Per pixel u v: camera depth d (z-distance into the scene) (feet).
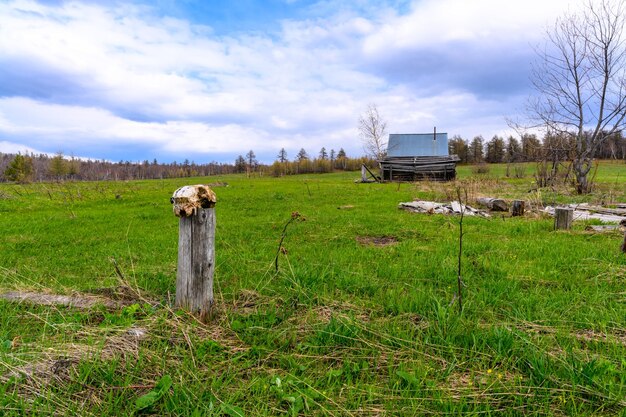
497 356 8.61
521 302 12.28
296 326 10.61
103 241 24.53
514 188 67.26
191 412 6.82
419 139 142.41
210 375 8.05
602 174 120.16
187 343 9.32
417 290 13.21
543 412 6.92
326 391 7.56
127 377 7.61
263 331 10.32
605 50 51.34
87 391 7.22
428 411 6.98
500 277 15.20
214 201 10.75
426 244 22.74
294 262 17.33
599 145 57.52
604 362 8.03
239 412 6.69
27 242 24.00
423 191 67.15
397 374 8.03
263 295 13.12
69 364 7.82
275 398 7.45
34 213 40.88
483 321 11.04
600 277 15.02
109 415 6.79
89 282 15.05
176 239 24.81
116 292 13.30
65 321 10.30
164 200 56.65
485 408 7.03
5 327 10.05
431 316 11.06
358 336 9.82
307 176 230.48
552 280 14.75
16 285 13.57
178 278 10.87
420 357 8.91
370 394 7.38
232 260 18.53
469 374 8.30
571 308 11.76
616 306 11.88
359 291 13.92
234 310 11.74
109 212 41.27
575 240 22.45
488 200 42.60
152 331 9.79
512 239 23.36
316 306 12.24
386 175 130.00
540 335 9.89
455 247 20.84
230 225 30.73
